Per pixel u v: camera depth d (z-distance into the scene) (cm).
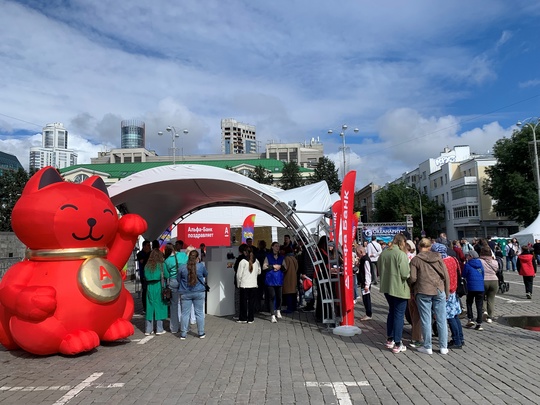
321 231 1262
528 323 885
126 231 770
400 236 689
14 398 481
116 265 771
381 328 860
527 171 3978
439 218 6225
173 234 1912
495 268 893
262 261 1080
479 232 5591
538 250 1934
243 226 1864
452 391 485
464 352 658
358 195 10619
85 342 647
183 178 866
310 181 5278
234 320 984
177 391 498
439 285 648
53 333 636
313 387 506
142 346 732
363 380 530
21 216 662
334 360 624
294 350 688
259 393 488
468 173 5819
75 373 575
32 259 683
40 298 619
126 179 867
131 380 541
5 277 670
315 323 929
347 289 818
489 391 483
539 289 1434
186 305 796
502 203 4122
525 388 491
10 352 693
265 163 6644
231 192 1109
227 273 1066
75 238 675
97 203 705
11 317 661
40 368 602
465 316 964
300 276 1177
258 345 726
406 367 583
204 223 1805
